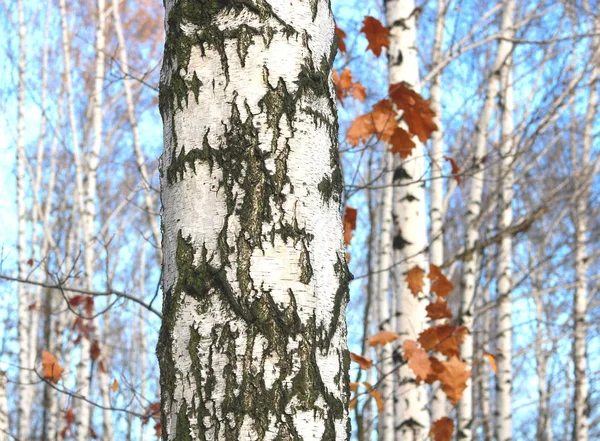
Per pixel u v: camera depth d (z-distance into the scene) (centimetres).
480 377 817
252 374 132
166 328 139
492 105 630
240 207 139
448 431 367
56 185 1202
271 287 136
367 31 357
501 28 661
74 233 929
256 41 148
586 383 920
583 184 753
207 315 136
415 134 326
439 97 606
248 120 143
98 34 800
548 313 1193
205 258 138
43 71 998
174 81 149
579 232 875
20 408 922
